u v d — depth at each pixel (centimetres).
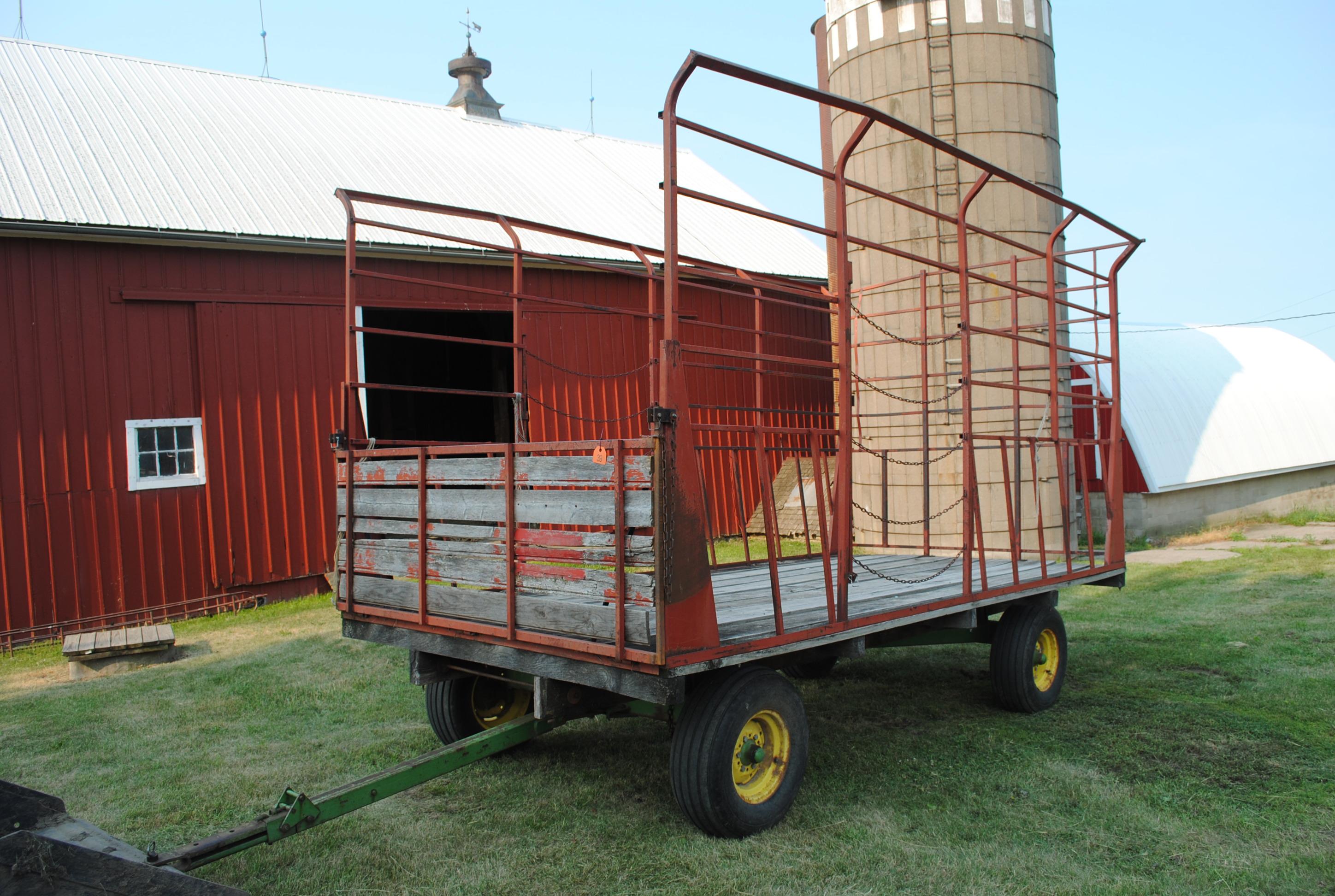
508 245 1249
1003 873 365
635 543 346
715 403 1490
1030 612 591
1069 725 558
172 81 1448
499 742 397
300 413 1072
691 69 350
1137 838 397
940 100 1116
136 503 965
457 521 422
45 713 630
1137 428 1539
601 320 1358
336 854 392
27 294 913
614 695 434
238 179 1162
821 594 547
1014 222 1112
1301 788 450
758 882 358
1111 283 701
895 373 1138
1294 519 1730
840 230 438
